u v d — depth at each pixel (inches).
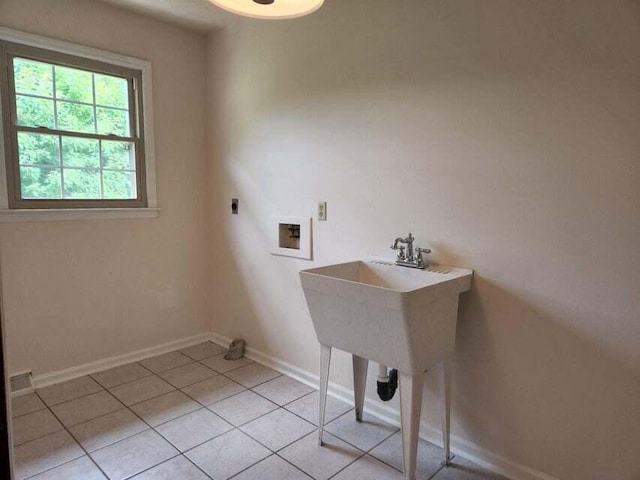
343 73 91.7
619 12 57.4
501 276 71.6
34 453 77.4
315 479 71.4
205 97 128.9
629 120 57.7
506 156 69.4
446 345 71.4
